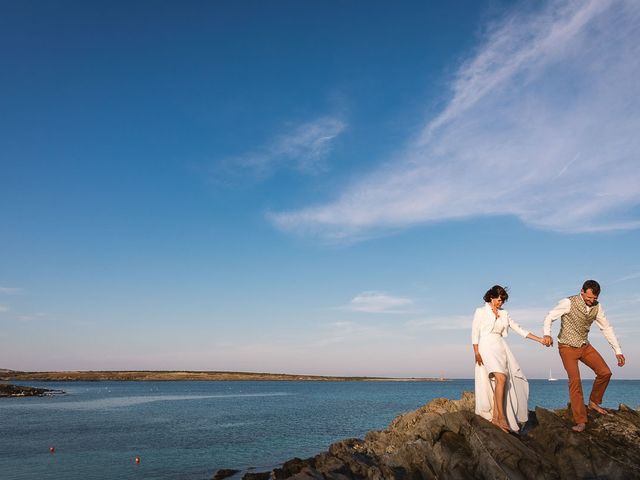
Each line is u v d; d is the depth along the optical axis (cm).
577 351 1189
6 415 6366
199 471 2680
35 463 2916
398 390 16700
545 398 8569
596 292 1128
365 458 1781
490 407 1188
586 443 1089
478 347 1191
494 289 1184
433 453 1203
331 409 7106
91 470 2716
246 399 10506
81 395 12344
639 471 1014
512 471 1052
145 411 7006
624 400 6631
